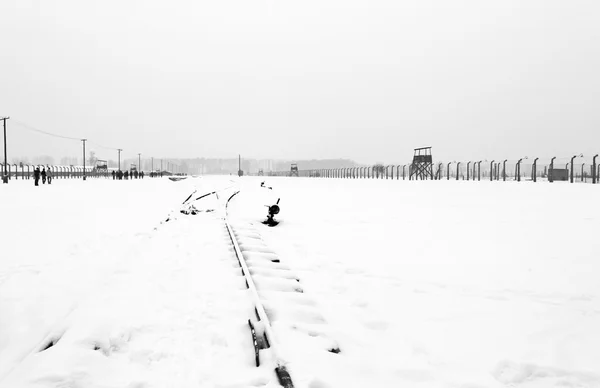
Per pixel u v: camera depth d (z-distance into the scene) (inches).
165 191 1312.7
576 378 154.1
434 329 198.8
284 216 660.1
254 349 161.6
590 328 197.5
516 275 285.7
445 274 293.3
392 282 276.7
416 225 525.0
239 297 223.0
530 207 662.5
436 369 158.7
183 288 241.9
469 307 227.9
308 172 3464.6
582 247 365.1
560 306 227.3
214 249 363.6
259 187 1648.6
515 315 215.3
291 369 143.9
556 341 183.6
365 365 157.6
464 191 1024.2
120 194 1113.4
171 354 160.1
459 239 422.3
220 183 2127.2
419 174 1975.9
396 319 211.6
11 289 241.8
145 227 505.0
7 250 354.9
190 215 665.0
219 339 170.6
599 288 254.2
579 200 727.1
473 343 182.5
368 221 576.4
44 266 297.6
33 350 159.9
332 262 335.3
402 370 154.9
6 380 138.0
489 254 350.3
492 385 146.9
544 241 396.8
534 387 150.5
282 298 224.8
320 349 163.9
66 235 434.0
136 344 168.6
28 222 528.7
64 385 135.9
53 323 192.2
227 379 139.3
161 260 317.7
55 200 854.5
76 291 239.5
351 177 2399.1
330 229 519.8
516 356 169.6
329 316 215.3
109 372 147.3
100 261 313.9
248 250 370.6
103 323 181.6
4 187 1317.7
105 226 504.4
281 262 336.2
